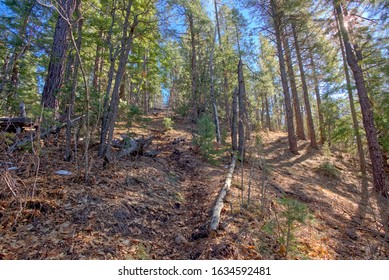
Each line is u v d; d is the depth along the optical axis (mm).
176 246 3055
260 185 5582
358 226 4941
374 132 7961
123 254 2664
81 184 3723
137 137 7918
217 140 10211
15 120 5086
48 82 5938
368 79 9141
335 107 11617
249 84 12016
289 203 3021
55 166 4195
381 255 3637
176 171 6016
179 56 16125
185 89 15234
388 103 7094
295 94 15781
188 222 3725
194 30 12805
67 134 4512
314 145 13180
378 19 7953
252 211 4016
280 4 10938
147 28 5336
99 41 8523
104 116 4984
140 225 3279
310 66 14609
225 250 2805
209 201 4328
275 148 11922
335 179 9438
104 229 2955
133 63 13211
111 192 3750
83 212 3107
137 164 5312
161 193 4379
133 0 5219
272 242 3227
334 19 9789
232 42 13539
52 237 2639
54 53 6062
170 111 19188
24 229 2680
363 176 10016
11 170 3678
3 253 2316
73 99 4254
